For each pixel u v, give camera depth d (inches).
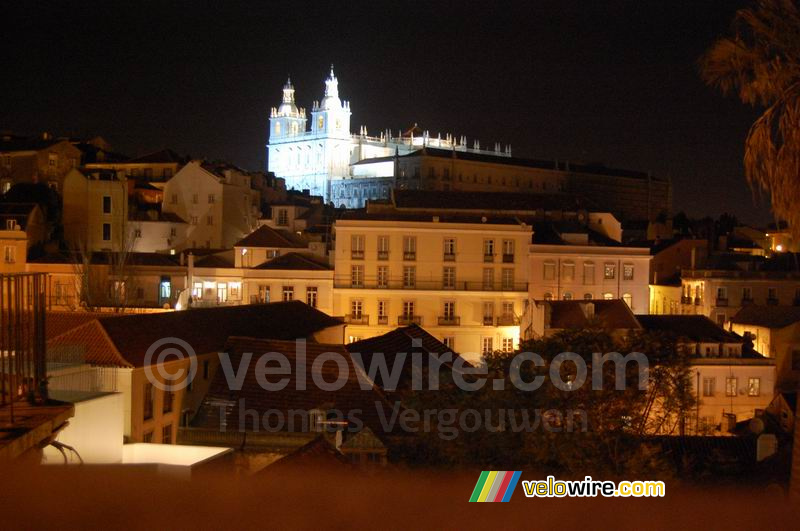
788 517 490.9
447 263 3506.4
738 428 2268.7
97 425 1005.8
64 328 1854.1
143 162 5290.4
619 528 498.0
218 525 493.7
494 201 4234.7
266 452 1529.3
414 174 7327.8
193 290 3671.3
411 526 520.1
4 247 3604.8
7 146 5073.8
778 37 786.8
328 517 512.7
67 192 4338.1
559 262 3634.4
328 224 4367.6
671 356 1427.2
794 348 3011.8
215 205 4677.7
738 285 3853.3
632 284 3713.1
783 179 779.4
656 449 1255.5
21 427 618.8
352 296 3467.0
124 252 3582.7
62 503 480.4
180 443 1578.5
